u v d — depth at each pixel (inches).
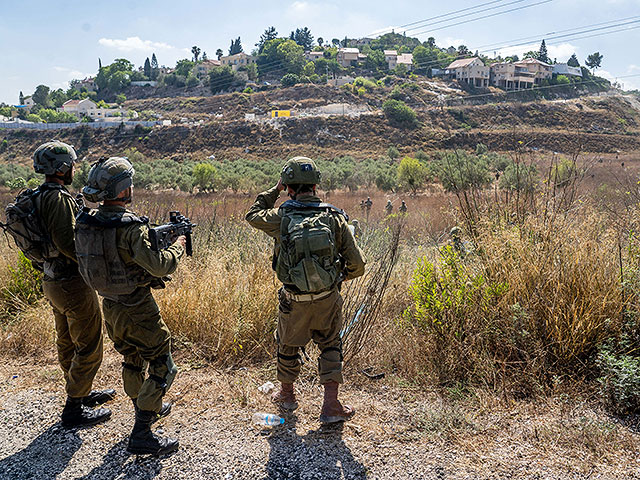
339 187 1606.8
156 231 102.7
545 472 93.7
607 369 118.1
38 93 6786.4
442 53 6791.3
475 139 3432.6
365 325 151.8
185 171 2036.2
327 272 104.6
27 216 107.0
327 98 4813.0
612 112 4116.6
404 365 142.0
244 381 137.6
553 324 132.6
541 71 5595.5
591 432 104.7
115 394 132.3
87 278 102.3
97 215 102.8
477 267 159.2
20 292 199.3
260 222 113.5
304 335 112.8
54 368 150.0
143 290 106.7
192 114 4874.5
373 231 297.9
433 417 113.2
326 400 112.8
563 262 141.8
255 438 109.0
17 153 3784.5
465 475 93.7
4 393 134.5
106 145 3806.6
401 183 1427.2
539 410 116.3
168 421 117.1
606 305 132.5
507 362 131.1
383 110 3914.9
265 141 3656.5
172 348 157.8
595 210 182.1
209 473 97.4
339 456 101.2
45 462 102.5
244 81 5812.0
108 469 99.8
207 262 202.5
